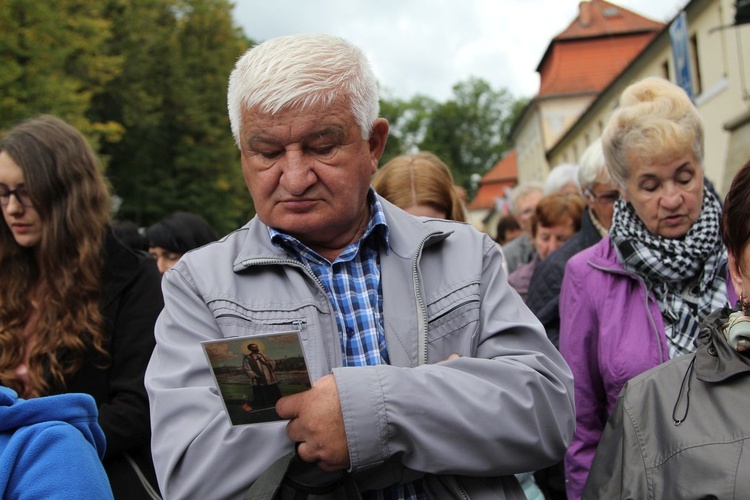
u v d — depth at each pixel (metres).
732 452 1.68
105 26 27.55
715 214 2.53
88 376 2.62
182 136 34.50
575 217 4.66
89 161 2.80
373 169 1.98
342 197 1.87
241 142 1.89
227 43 36.38
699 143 2.52
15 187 2.65
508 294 2.00
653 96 2.56
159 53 33.69
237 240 2.01
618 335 2.52
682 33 16.03
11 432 1.71
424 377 1.72
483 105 72.69
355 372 1.70
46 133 2.74
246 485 1.70
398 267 1.96
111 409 2.55
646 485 1.78
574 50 44.12
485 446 1.72
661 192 2.47
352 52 1.89
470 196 71.19
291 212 1.87
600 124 31.34
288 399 1.66
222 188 34.88
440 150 71.19
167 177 34.88
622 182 2.58
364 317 1.92
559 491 3.11
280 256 1.91
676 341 2.45
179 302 1.93
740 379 1.75
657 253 2.49
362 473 1.76
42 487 1.63
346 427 1.65
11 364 2.64
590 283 2.62
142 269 2.75
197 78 35.06
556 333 3.35
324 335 1.86
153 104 32.38
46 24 23.42
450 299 1.92
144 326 2.67
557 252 3.58
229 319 1.86
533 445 1.76
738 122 17.45
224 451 1.71
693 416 1.77
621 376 2.48
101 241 2.72
